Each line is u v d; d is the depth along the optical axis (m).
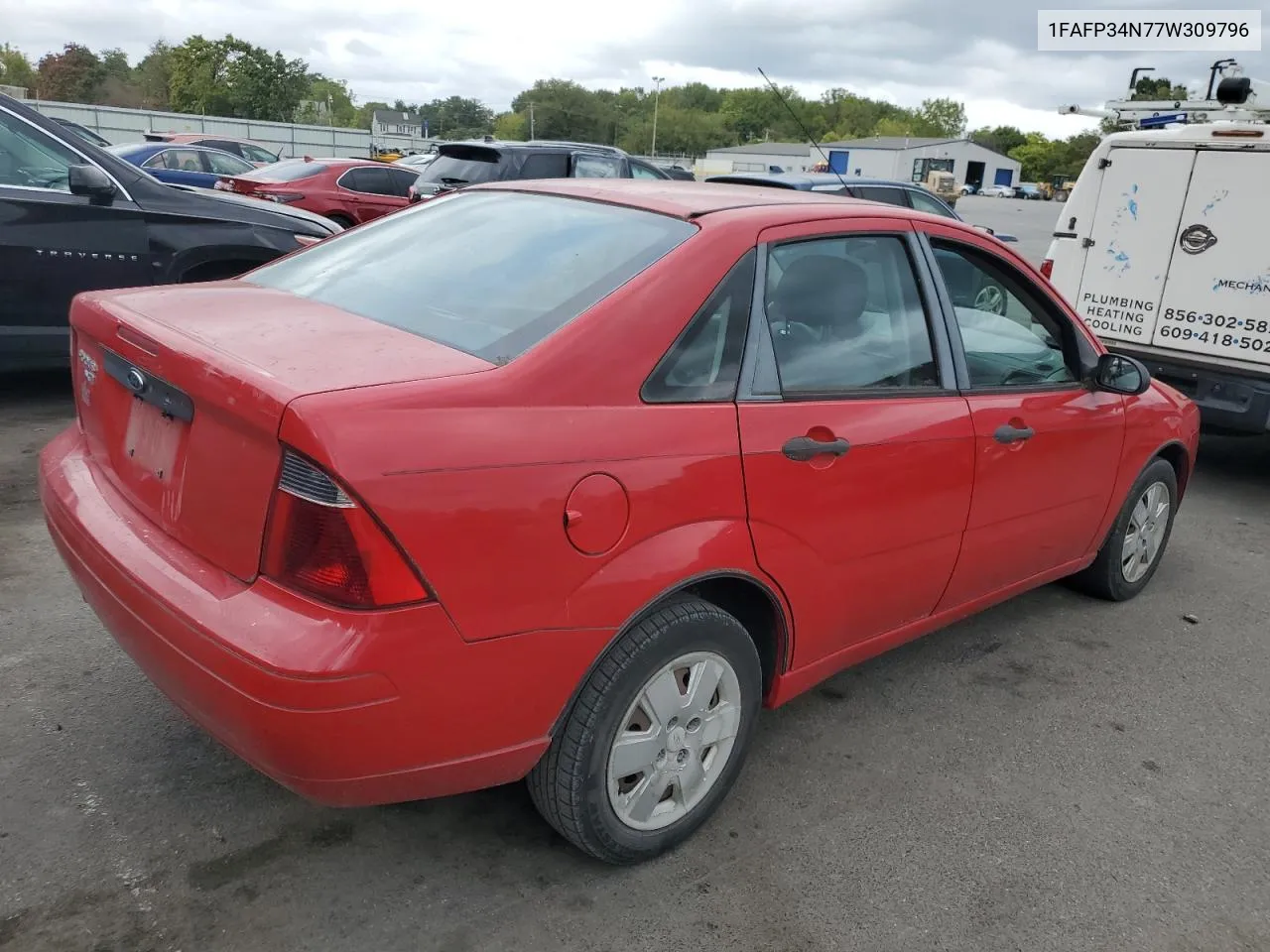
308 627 1.94
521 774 2.31
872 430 2.86
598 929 2.40
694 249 2.56
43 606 3.74
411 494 1.95
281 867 2.52
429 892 2.48
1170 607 4.63
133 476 2.42
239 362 2.10
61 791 2.73
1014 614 4.43
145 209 6.14
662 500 2.34
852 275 2.95
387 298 2.66
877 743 3.31
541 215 2.95
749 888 2.58
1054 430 3.57
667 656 2.43
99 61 99.00
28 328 5.86
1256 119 7.30
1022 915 2.56
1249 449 7.91
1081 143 100.69
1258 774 3.29
